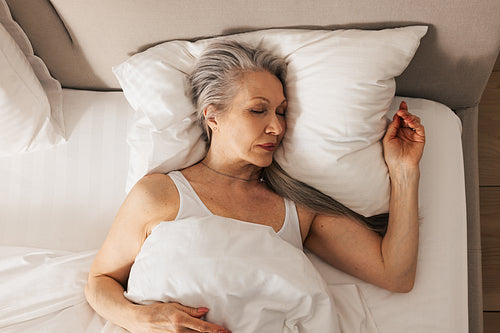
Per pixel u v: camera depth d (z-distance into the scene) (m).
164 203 1.21
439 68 1.42
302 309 1.11
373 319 1.25
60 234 1.43
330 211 1.28
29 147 1.51
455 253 1.31
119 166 1.50
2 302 1.25
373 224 1.31
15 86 1.37
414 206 1.23
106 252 1.24
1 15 1.39
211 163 1.27
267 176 1.30
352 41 1.26
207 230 1.11
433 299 1.26
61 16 1.42
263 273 1.08
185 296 1.08
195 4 1.33
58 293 1.27
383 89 1.25
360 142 1.25
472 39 1.33
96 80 1.61
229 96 1.19
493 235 1.76
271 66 1.22
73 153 1.52
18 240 1.43
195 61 1.36
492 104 1.88
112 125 1.54
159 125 1.32
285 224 1.26
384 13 1.29
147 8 1.35
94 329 1.22
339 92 1.23
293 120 1.28
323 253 1.32
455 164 1.38
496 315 1.69
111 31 1.42
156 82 1.34
